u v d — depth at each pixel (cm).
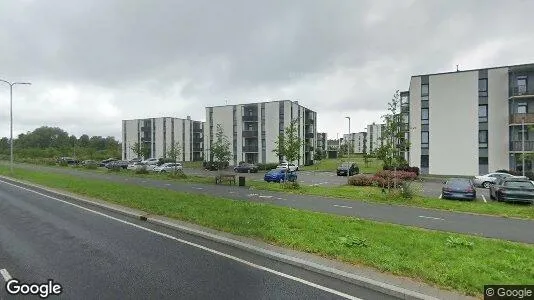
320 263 673
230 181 2750
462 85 3919
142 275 627
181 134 9119
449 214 1400
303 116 7056
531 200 1702
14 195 1894
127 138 9200
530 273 615
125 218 1204
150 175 3656
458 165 3922
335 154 11888
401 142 2058
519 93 3641
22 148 8656
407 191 1859
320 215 1205
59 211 1352
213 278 615
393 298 538
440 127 4012
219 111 6981
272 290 562
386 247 770
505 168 3719
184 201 1473
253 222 1027
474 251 755
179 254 764
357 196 1920
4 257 731
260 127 6606
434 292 537
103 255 752
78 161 6425
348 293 555
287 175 2903
